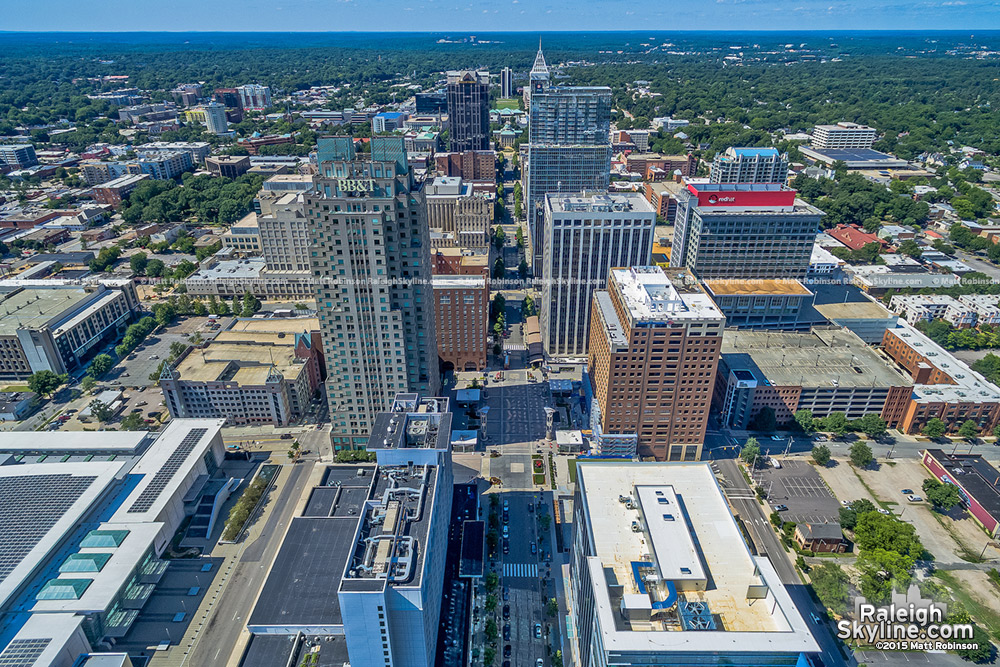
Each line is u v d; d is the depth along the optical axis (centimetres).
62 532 17800
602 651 11856
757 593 12912
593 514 15475
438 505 15912
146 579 18225
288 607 15412
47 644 14762
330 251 19950
